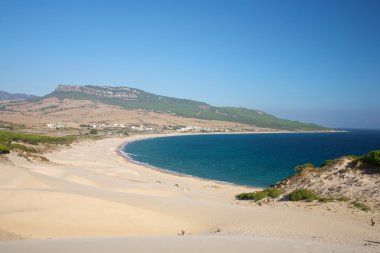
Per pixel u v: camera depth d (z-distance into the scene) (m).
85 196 23.53
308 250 11.77
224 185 53.72
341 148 136.38
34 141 95.12
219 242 13.19
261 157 103.56
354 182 26.89
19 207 20.69
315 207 23.19
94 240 13.80
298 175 34.12
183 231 18.55
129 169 68.94
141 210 21.97
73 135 164.50
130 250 11.62
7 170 32.72
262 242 13.14
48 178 34.19
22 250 11.39
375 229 17.36
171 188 40.62
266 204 27.34
